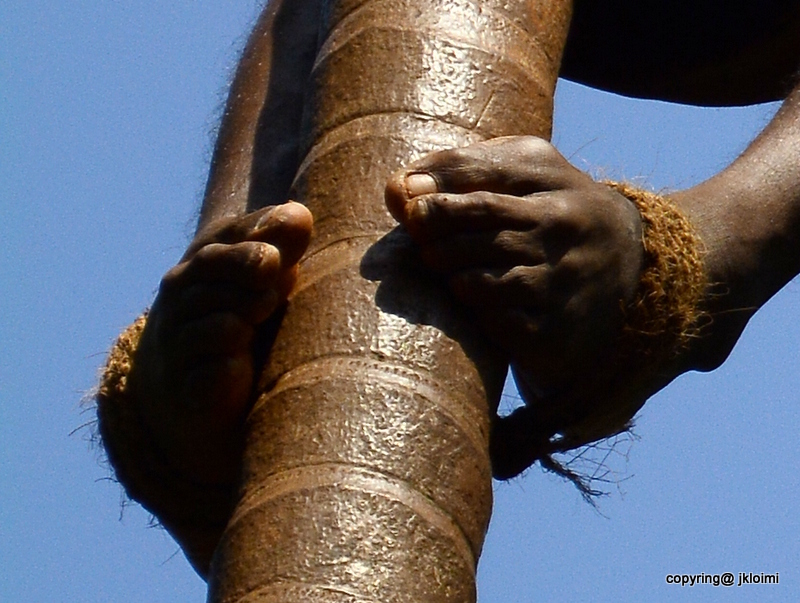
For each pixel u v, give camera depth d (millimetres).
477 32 7586
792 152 8016
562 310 6988
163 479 7691
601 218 7074
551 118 7664
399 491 6328
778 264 7898
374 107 7355
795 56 9984
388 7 7660
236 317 6918
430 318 6801
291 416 6582
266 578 6113
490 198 6828
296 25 9266
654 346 7395
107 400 7680
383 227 7023
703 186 7895
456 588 6258
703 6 9945
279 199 8320
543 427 7555
